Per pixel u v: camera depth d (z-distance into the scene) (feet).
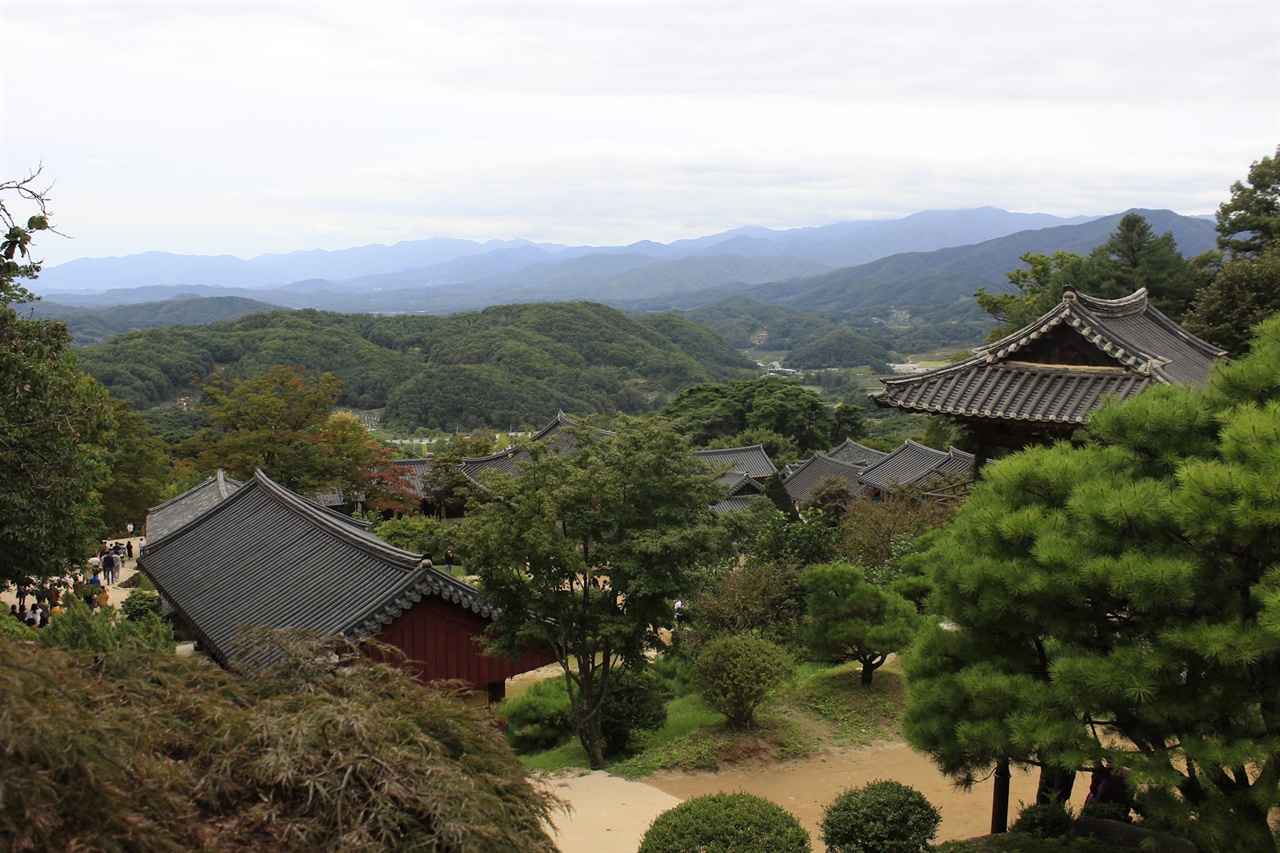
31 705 12.39
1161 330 58.70
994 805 30.86
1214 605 20.57
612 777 40.78
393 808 14.78
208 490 99.30
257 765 14.73
